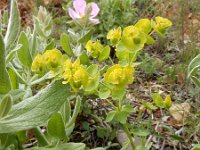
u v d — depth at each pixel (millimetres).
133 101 318
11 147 214
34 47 255
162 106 223
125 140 265
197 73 329
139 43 191
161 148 272
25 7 515
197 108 313
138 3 515
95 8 327
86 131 278
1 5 529
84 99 281
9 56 209
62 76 195
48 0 510
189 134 280
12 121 192
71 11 321
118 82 192
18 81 233
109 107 295
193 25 447
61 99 192
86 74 186
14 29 215
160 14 473
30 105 195
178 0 449
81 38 294
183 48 394
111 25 433
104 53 224
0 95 200
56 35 427
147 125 251
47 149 205
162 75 370
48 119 190
